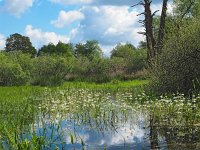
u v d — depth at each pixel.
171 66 19.73
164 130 11.12
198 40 19.55
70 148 9.12
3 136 9.67
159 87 20.31
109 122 13.10
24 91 24.34
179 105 14.17
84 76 42.28
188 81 19.11
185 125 11.66
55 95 20.73
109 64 45.19
